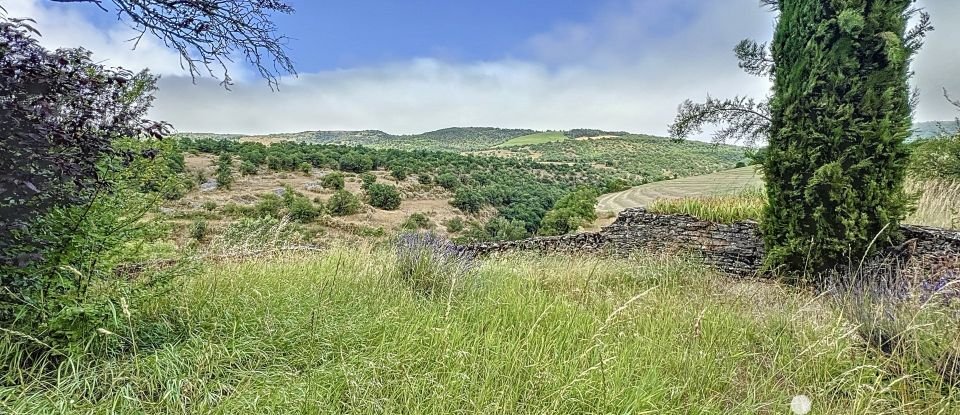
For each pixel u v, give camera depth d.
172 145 3.35
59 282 2.71
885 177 5.98
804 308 3.95
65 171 2.39
